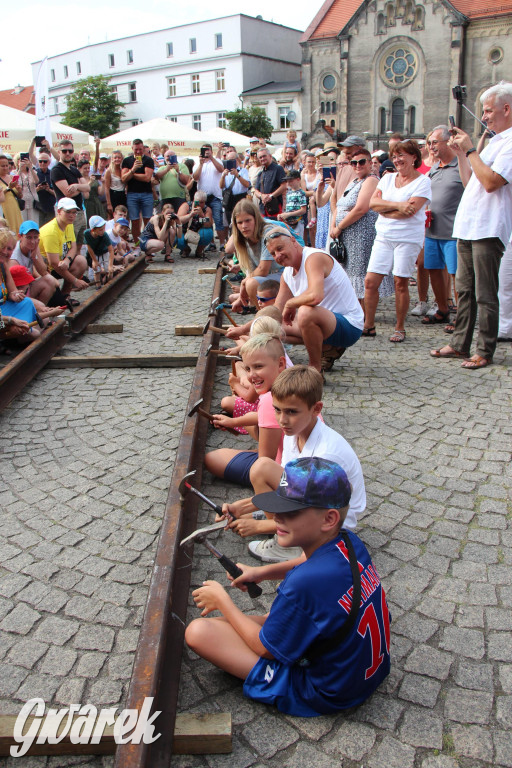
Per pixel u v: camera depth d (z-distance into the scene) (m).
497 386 5.13
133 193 11.95
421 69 50.75
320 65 55.22
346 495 2.08
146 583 2.91
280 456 3.38
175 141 20.09
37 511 3.52
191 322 7.32
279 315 4.49
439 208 6.63
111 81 73.38
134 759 1.77
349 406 4.83
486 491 3.61
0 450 4.24
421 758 2.03
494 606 2.72
